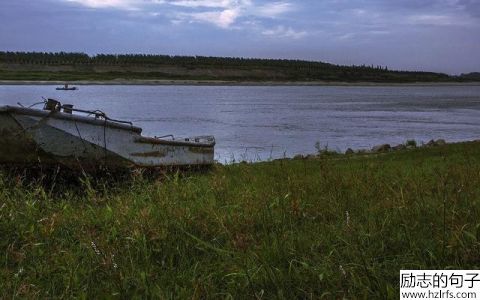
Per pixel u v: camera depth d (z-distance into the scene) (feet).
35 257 16.55
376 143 111.55
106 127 29.43
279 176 31.86
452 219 16.72
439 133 133.59
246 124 150.61
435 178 27.66
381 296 12.60
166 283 14.28
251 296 13.20
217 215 19.25
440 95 447.42
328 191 24.61
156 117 172.86
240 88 589.32
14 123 26.73
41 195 24.30
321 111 217.36
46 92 345.72
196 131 129.39
